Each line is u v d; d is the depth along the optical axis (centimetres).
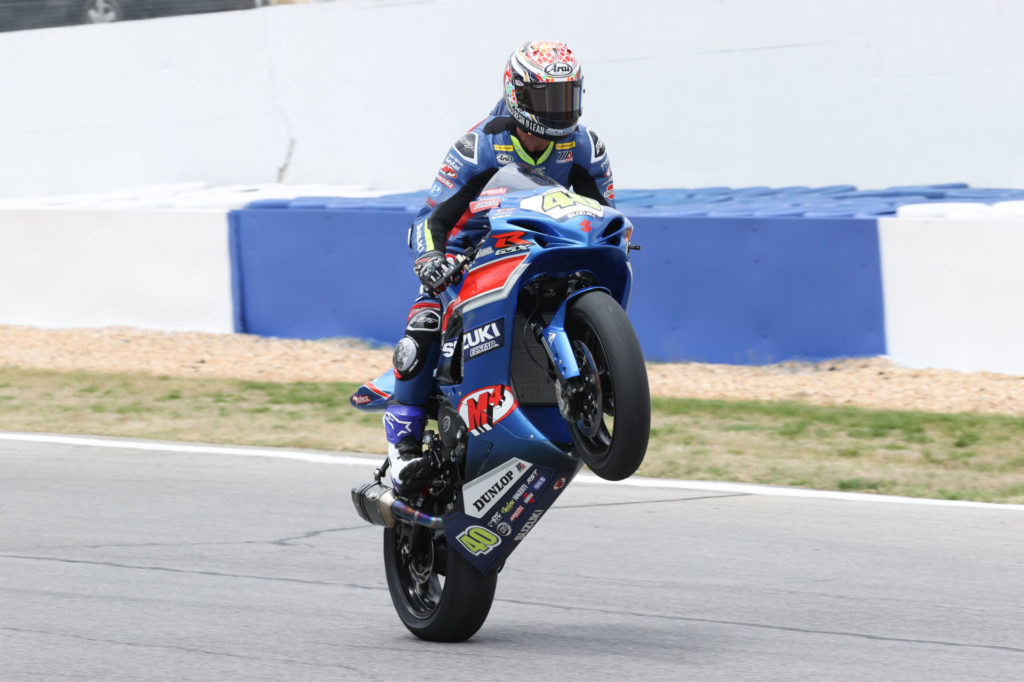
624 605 1881
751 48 5259
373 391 1848
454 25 5709
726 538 2284
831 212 4059
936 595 1920
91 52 6331
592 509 2517
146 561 2127
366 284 4509
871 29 5056
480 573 1614
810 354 3956
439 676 1518
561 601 1909
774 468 2847
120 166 6369
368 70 5894
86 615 1803
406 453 1692
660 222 4125
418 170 5859
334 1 5912
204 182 6009
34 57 6431
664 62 5412
